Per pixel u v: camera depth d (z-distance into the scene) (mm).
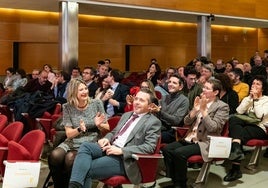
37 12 10797
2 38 10391
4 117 4512
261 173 4938
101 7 9578
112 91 5516
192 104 5289
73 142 3828
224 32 15156
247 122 4793
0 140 3562
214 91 4332
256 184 4527
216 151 4031
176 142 4297
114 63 12359
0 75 10422
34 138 3395
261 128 4781
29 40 10742
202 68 6090
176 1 10555
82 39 11680
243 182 4594
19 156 3199
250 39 15977
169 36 13508
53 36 11086
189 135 4426
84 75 6695
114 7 9570
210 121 4129
